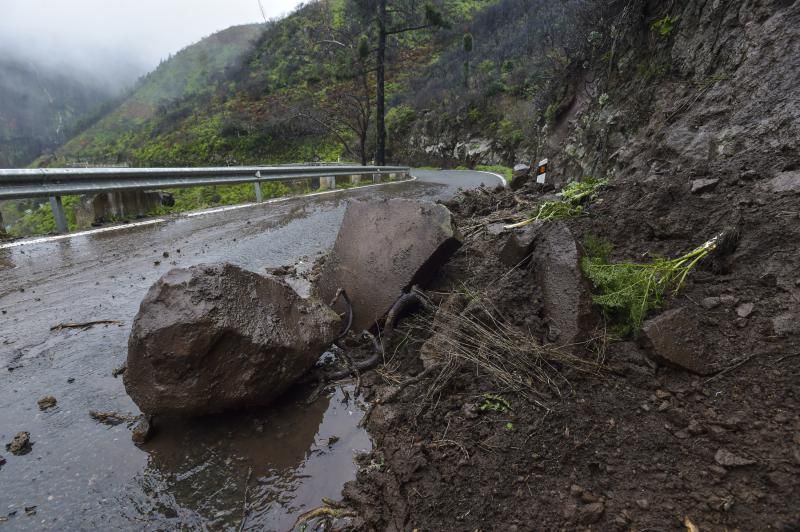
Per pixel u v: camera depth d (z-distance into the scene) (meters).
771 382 2.18
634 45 8.85
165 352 2.35
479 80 34.50
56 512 1.93
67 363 3.04
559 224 3.44
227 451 2.37
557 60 13.67
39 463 2.20
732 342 2.48
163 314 2.40
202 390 2.43
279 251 5.87
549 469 2.02
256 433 2.52
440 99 38.31
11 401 2.64
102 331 3.49
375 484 2.13
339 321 3.25
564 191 5.83
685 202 3.83
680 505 1.75
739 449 1.91
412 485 2.09
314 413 2.71
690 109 5.82
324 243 6.33
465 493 1.97
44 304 3.97
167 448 2.37
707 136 5.02
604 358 2.61
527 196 7.43
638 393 2.37
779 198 3.27
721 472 1.84
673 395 2.31
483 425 2.37
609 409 2.29
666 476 1.89
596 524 1.74
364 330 3.51
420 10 24.27
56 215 6.60
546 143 13.28
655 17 8.21
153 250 5.75
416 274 3.51
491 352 2.84
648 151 6.30
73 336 3.40
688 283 3.02
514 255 3.80
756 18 5.38
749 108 4.70
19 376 2.89
